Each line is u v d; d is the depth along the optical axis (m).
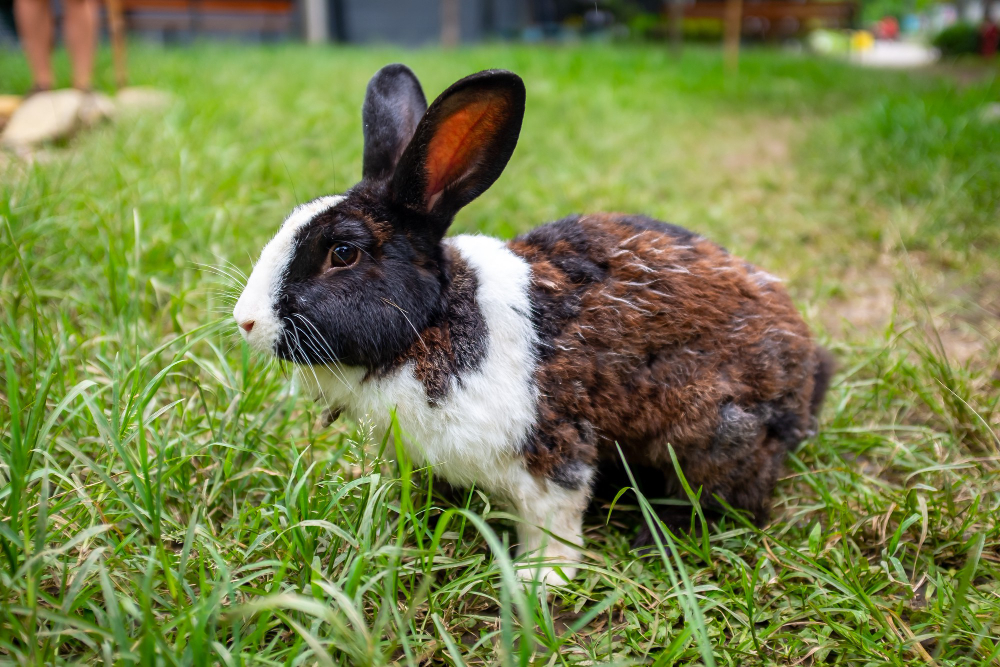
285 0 3.05
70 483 0.51
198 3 2.94
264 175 1.03
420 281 0.53
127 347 0.66
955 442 0.66
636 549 0.58
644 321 0.56
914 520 0.55
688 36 4.19
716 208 1.14
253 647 0.45
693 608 0.45
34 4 1.33
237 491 0.58
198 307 0.77
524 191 1.12
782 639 0.50
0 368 0.63
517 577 0.55
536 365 0.54
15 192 0.82
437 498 0.59
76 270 0.77
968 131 1.36
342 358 0.53
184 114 1.25
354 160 1.14
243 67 2.04
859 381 0.75
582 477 0.56
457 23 4.02
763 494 0.59
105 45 2.54
